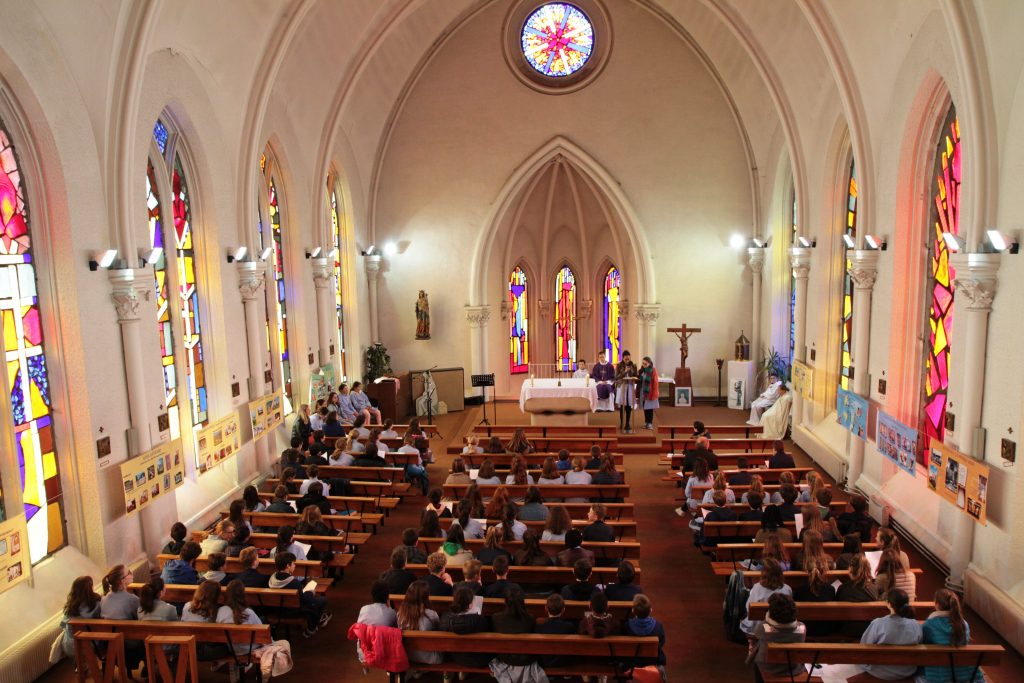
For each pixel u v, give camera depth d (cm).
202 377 1459
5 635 858
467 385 2444
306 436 1536
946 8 955
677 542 1261
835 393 1767
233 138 1472
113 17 1004
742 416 2192
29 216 965
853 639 825
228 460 1502
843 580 882
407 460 1478
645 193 2328
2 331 912
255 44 1413
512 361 2669
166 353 1338
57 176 962
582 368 2270
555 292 2655
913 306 1315
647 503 1457
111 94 1039
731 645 933
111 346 1077
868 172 1414
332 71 1798
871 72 1345
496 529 941
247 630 765
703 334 2394
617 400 2075
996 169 979
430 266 2388
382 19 1809
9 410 914
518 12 2242
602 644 739
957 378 1091
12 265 934
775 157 2122
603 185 2328
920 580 1109
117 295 1079
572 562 905
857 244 1470
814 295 1784
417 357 2434
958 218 1173
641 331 2397
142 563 1120
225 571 959
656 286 2377
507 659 764
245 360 1558
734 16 1747
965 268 1009
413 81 2264
